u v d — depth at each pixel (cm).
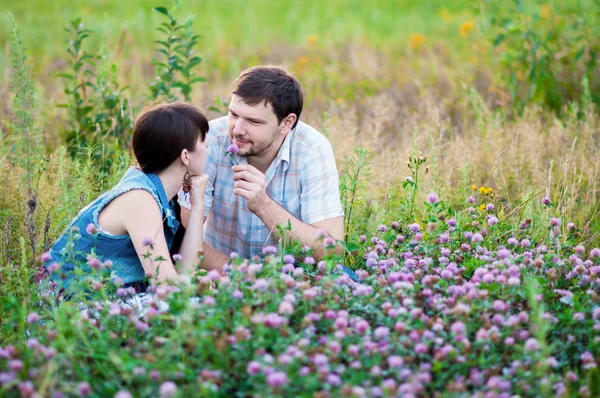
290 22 2016
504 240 566
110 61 869
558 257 521
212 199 579
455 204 682
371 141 838
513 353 402
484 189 643
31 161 597
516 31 1009
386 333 387
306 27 1898
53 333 398
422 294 442
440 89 1151
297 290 432
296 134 562
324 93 1191
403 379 370
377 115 903
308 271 478
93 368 389
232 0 2405
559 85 1018
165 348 370
